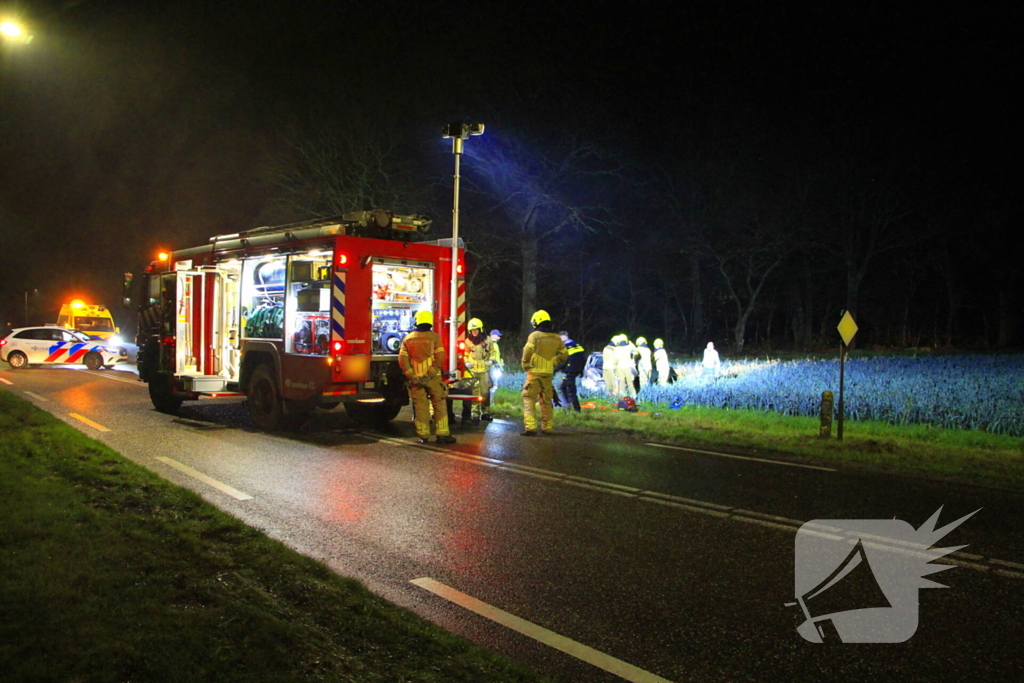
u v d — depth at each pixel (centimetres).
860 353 3925
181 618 389
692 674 391
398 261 1132
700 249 4034
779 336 5434
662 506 725
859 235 4131
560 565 554
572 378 1413
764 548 598
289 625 403
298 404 1114
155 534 548
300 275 1098
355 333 1077
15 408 1184
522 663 400
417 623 429
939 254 4419
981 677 390
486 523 661
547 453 1005
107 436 1088
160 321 1333
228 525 591
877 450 1042
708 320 4909
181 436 1100
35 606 388
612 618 460
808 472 894
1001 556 582
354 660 371
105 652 342
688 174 4019
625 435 1173
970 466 936
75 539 507
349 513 687
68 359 2466
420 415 1082
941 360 2906
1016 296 4600
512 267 4031
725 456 996
